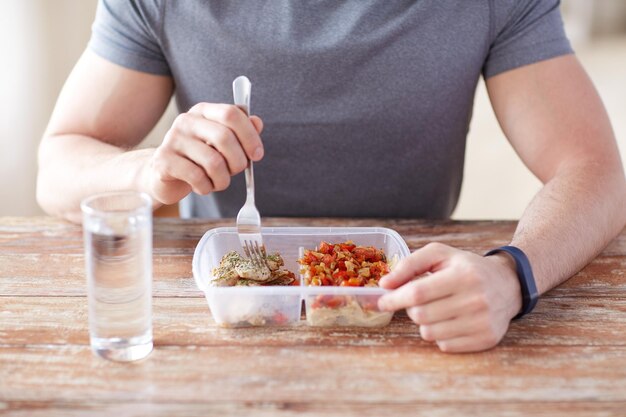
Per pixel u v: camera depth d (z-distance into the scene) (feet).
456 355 2.69
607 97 15.88
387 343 2.78
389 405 2.36
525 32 4.45
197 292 3.24
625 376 2.55
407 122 4.59
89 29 8.60
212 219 4.30
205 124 3.20
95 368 2.56
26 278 3.37
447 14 4.42
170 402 2.36
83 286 3.28
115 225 2.51
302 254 3.44
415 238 4.00
